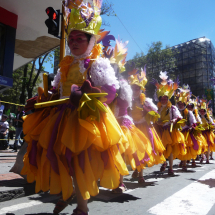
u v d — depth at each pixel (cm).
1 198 287
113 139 204
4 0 777
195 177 475
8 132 1055
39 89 252
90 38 236
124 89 319
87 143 194
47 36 968
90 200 302
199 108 832
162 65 3023
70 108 215
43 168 204
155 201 299
